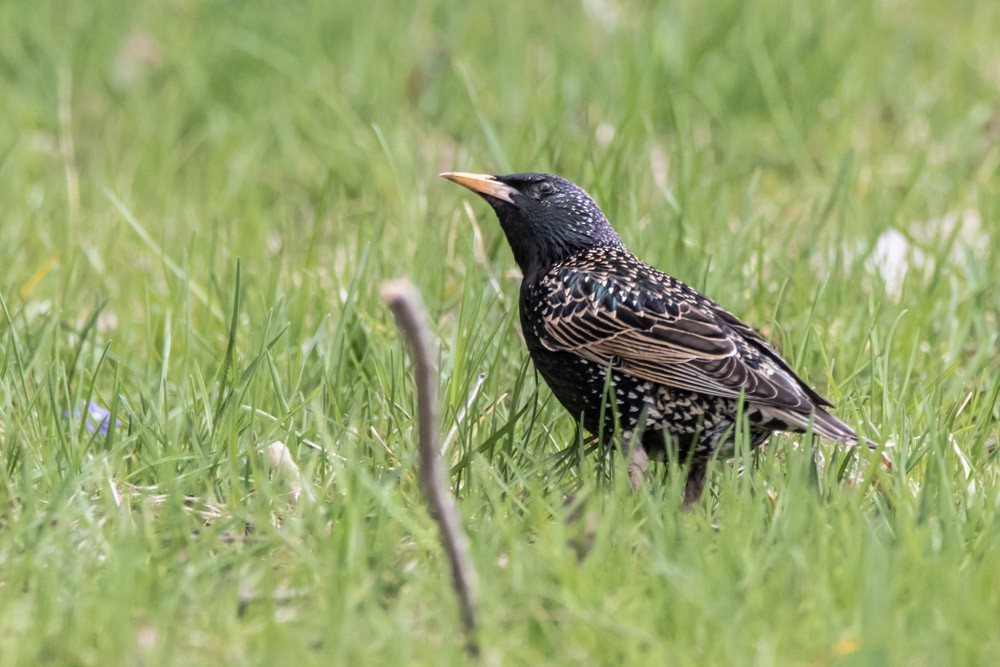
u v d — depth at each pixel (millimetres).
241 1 17609
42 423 9094
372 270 11477
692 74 15898
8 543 7441
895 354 10609
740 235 11836
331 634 6441
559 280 9555
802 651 6402
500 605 6770
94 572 7242
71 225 13031
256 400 9461
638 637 6438
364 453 8930
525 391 10070
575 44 16453
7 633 6695
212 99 16203
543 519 7762
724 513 8023
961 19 18000
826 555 7109
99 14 17250
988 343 10586
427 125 15469
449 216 12266
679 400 9062
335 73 16375
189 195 14547
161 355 11016
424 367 6355
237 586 7016
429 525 7789
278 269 11000
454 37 16500
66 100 15742
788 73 16172
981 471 8922
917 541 7129
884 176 14406
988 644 6441
